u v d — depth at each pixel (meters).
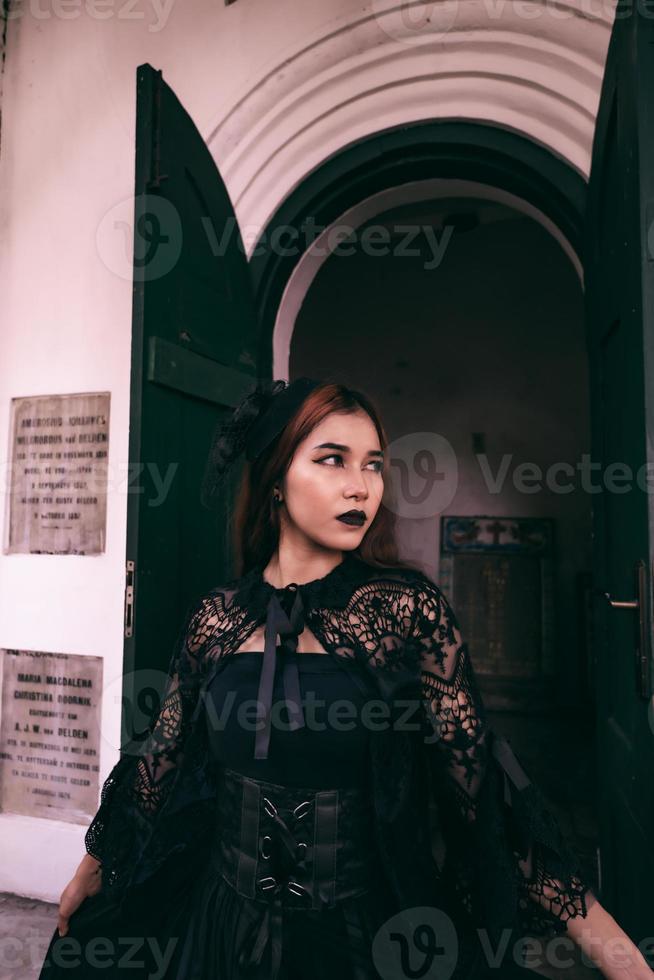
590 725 5.00
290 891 0.90
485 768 0.91
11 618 2.61
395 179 2.60
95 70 2.67
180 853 1.11
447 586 5.90
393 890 0.90
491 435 6.09
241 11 2.53
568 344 5.96
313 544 1.03
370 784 0.93
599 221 1.90
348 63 2.42
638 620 1.37
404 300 6.41
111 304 2.58
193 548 2.15
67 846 2.45
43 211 2.69
